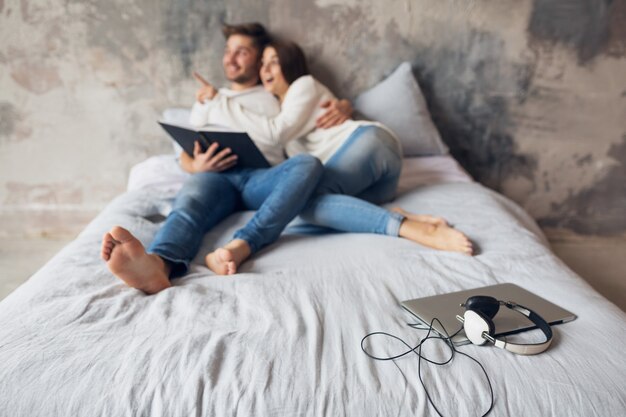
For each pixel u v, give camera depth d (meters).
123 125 2.25
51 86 2.18
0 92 2.17
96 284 1.10
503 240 1.34
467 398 0.73
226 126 1.70
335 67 2.21
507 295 1.03
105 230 1.40
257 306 0.99
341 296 1.03
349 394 0.74
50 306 0.97
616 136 2.28
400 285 1.09
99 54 2.14
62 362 0.80
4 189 2.33
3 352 0.82
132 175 2.05
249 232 1.29
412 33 2.16
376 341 0.87
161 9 2.08
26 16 2.07
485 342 0.86
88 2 2.06
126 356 0.81
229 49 1.99
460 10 2.12
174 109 2.19
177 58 2.16
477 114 2.27
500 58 2.18
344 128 1.74
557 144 2.30
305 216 1.46
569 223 2.40
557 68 2.19
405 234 1.35
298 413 0.72
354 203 1.42
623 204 2.38
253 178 1.59
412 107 2.14
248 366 0.79
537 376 0.77
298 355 0.82
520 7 2.11
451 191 1.76
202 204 1.41
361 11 2.13
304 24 2.14
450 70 2.21
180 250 1.22
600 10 2.11
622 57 2.17
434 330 0.90
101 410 0.72
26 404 0.73
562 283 1.10
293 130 1.77
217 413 0.72
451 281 1.12
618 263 2.10
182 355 0.81
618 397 0.73
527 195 2.39
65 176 2.33
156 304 0.99
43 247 2.26
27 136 2.25
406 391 0.74
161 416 0.72
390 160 1.64
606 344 0.85
